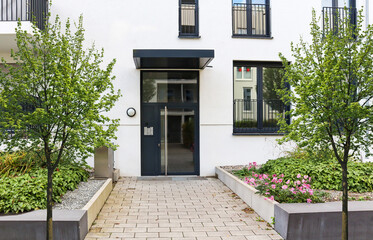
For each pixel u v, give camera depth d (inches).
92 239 195.6
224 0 405.4
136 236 202.1
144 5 394.9
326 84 159.3
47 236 155.9
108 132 171.6
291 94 188.5
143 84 401.1
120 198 293.6
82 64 177.8
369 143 171.2
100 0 389.4
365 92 162.6
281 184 244.2
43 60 167.8
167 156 402.3
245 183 289.1
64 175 274.7
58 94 157.6
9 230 179.8
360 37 168.9
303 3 415.2
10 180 238.1
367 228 198.1
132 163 392.2
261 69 416.2
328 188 266.7
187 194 310.2
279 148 399.5
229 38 404.8
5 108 157.6
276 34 411.8
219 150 402.3
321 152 181.9
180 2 401.4
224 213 250.5
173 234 206.4
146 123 400.2
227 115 403.2
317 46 181.5
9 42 347.6
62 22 382.6
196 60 353.4
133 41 393.1
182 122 403.9
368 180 263.0
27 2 345.7
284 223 197.9
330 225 195.2
